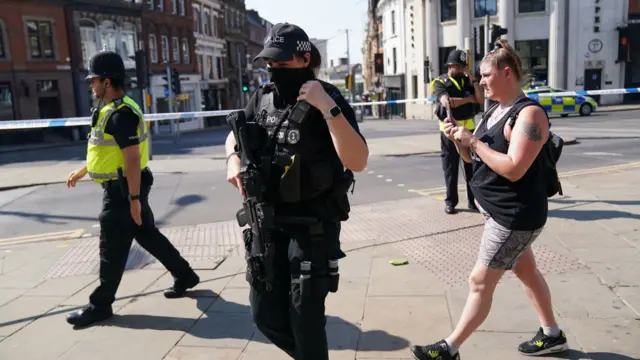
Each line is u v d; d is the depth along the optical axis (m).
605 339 3.34
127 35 36.75
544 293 3.15
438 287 4.29
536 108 2.68
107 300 3.99
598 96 31.53
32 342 3.71
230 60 54.50
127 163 3.78
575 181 8.34
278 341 2.63
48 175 12.06
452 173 6.46
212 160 13.89
